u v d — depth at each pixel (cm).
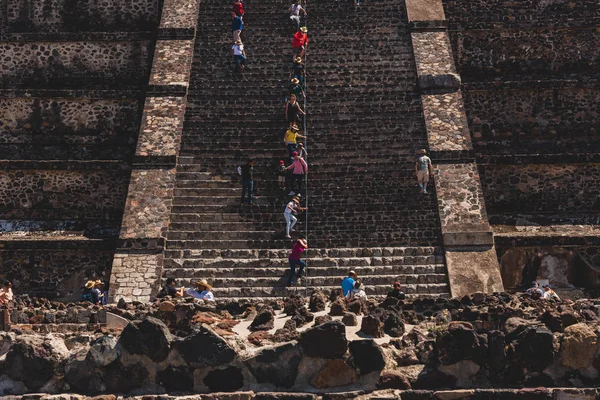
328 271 2634
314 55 3341
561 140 3291
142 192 2869
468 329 1212
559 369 1212
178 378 1210
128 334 1217
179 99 3169
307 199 2867
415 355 1230
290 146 2912
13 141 3341
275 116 3139
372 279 2616
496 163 3058
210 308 1489
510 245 2803
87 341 1288
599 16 3612
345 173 2945
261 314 1386
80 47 3559
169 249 2727
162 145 3006
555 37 3525
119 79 3553
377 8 3519
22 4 3797
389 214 2819
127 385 1215
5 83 3559
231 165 2978
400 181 2927
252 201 2858
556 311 1323
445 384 1208
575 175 3088
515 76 3484
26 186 3108
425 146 3028
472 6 3694
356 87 3231
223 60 3334
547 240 2808
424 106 3142
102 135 3334
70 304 1714
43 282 2891
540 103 3309
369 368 1205
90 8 3794
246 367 1211
